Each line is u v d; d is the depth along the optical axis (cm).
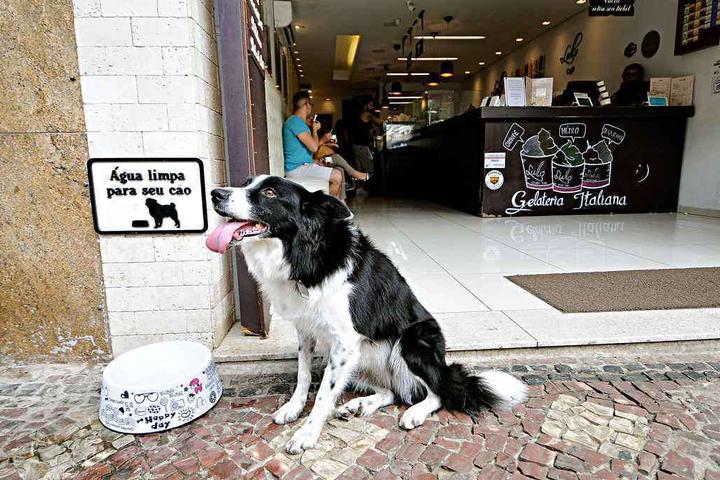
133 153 214
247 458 163
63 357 235
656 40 718
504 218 639
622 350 235
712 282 316
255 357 229
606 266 370
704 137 620
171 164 214
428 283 332
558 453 162
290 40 994
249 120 228
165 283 227
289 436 175
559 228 548
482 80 1566
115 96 209
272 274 171
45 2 200
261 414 191
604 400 194
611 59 842
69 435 177
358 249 187
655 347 236
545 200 650
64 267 225
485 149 626
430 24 1004
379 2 848
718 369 219
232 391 209
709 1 604
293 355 229
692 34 634
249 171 232
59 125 211
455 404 185
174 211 219
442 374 187
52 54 205
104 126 211
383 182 1159
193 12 207
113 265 224
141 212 218
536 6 898
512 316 264
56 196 218
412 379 191
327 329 178
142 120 211
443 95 1184
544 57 1111
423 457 162
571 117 619
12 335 231
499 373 196
